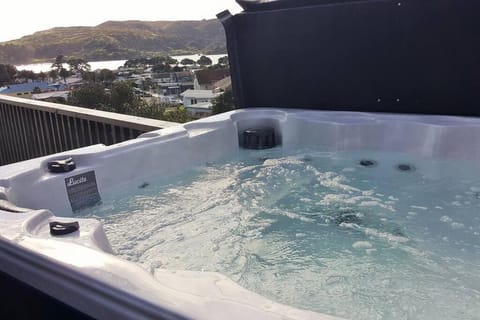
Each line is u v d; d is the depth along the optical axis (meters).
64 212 1.79
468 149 2.02
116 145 2.06
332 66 2.51
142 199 1.94
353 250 1.36
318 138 2.46
